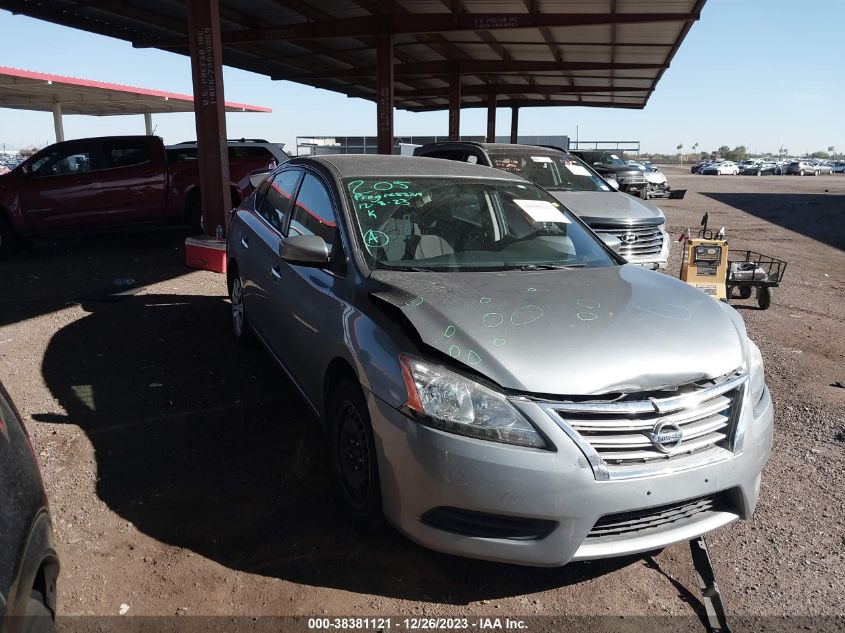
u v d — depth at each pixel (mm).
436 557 2959
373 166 4109
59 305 6902
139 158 10672
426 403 2527
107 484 3420
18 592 1476
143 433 3998
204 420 4207
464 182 4117
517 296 3004
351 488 3068
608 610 2672
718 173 61844
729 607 2705
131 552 2887
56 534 2971
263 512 3232
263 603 2617
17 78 18766
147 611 2541
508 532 2502
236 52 17625
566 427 2438
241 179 11617
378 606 2635
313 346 3447
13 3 11500
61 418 4148
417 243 3539
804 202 24609
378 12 13453
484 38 15984
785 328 7035
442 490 2479
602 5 11758
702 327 2920
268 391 4707
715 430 2719
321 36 13906
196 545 2957
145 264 9414
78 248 11016
